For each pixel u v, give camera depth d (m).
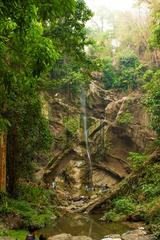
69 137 41.50
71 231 17.66
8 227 15.96
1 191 18.91
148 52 51.31
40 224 18.30
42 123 21.89
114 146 43.88
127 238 13.88
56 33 18.64
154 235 13.70
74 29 19.38
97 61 20.83
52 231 17.52
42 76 20.20
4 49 6.11
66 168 41.22
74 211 26.20
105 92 47.94
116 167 43.12
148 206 19.95
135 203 22.31
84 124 43.66
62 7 5.79
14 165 21.94
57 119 41.31
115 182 42.38
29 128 20.80
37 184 29.45
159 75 28.11
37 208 21.50
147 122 42.56
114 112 45.22
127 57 50.94
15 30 5.68
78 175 41.22
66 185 40.28
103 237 15.57
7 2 5.05
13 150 21.53
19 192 22.59
